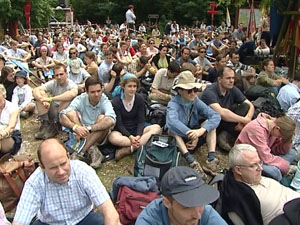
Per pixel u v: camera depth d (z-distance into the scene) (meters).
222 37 16.42
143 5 43.56
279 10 8.55
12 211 3.46
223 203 2.90
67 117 4.42
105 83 6.42
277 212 2.79
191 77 4.28
